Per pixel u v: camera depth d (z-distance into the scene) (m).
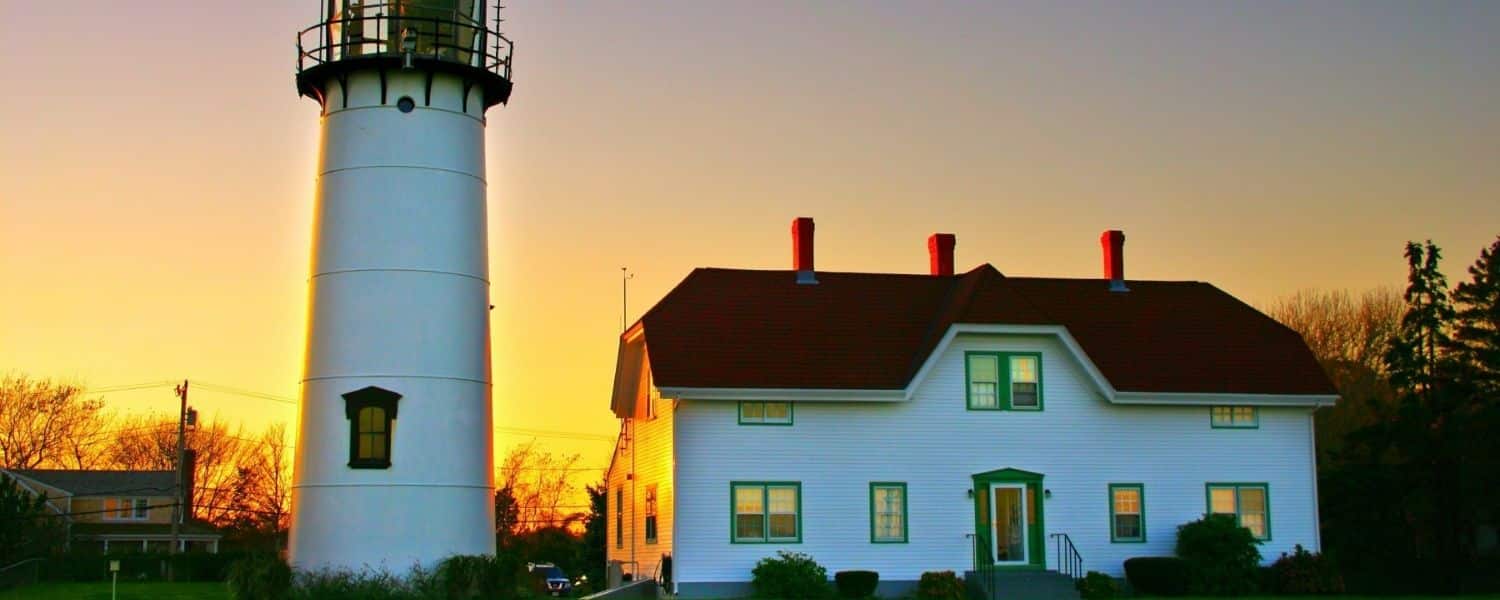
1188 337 43.09
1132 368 41.19
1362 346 68.88
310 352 32.81
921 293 42.88
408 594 30.05
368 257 32.53
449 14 33.88
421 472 31.91
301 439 32.66
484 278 34.03
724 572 37.41
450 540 32.00
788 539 38.00
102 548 77.25
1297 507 41.56
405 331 32.31
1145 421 40.84
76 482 80.81
